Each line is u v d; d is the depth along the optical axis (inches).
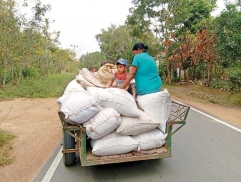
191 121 315.6
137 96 174.7
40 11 664.4
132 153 147.9
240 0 462.0
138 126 145.9
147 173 162.9
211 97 543.5
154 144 151.0
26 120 322.7
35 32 664.4
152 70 173.9
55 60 1044.5
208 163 179.3
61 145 221.5
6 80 654.5
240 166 174.2
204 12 941.2
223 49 484.1
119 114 143.3
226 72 602.2
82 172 166.1
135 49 183.6
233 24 450.3
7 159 189.2
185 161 183.2
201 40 624.7
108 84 197.2
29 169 174.1
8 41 558.6
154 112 154.5
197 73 864.9
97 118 142.2
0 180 158.6
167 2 837.8
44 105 440.8
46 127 286.4
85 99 143.3
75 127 140.7
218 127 286.0
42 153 204.2
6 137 237.8
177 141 231.1
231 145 220.2
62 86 644.1
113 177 157.9
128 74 181.5
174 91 687.1
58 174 163.2
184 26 947.3
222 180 152.7
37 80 685.3
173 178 155.3
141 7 858.1
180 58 824.3
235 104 469.1
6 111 382.0
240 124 306.8
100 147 140.9
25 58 641.6
